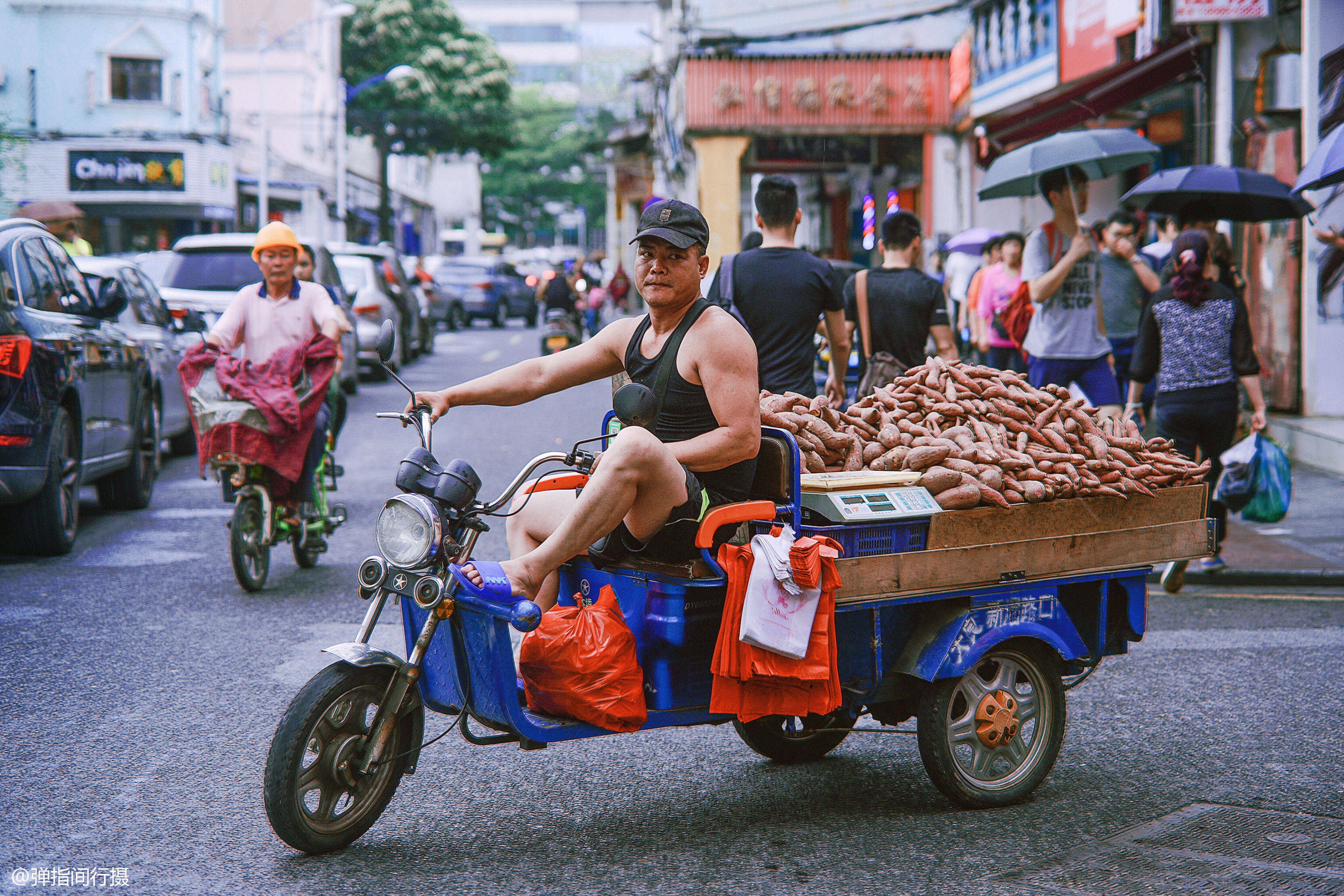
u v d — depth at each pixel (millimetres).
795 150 25531
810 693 3752
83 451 8289
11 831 3816
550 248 98688
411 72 45281
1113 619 4613
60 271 8594
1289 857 3723
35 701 5074
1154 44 12492
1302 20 11781
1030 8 17828
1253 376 7371
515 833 3881
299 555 7609
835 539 3867
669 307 3914
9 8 41000
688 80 23703
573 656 3598
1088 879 3553
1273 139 12086
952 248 15828
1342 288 11688
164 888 3428
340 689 3537
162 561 7855
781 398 4414
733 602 3635
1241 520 9242
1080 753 4680
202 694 5188
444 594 3510
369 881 3488
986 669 4418
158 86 42844
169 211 42000
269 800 3486
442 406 3932
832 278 5988
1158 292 7461
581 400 16641
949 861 3686
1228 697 5332
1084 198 7699
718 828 3938
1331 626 6562
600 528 3607
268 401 6754
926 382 4625
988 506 4125
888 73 23547
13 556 7949
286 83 53625
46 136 40812
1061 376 7816
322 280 15586
